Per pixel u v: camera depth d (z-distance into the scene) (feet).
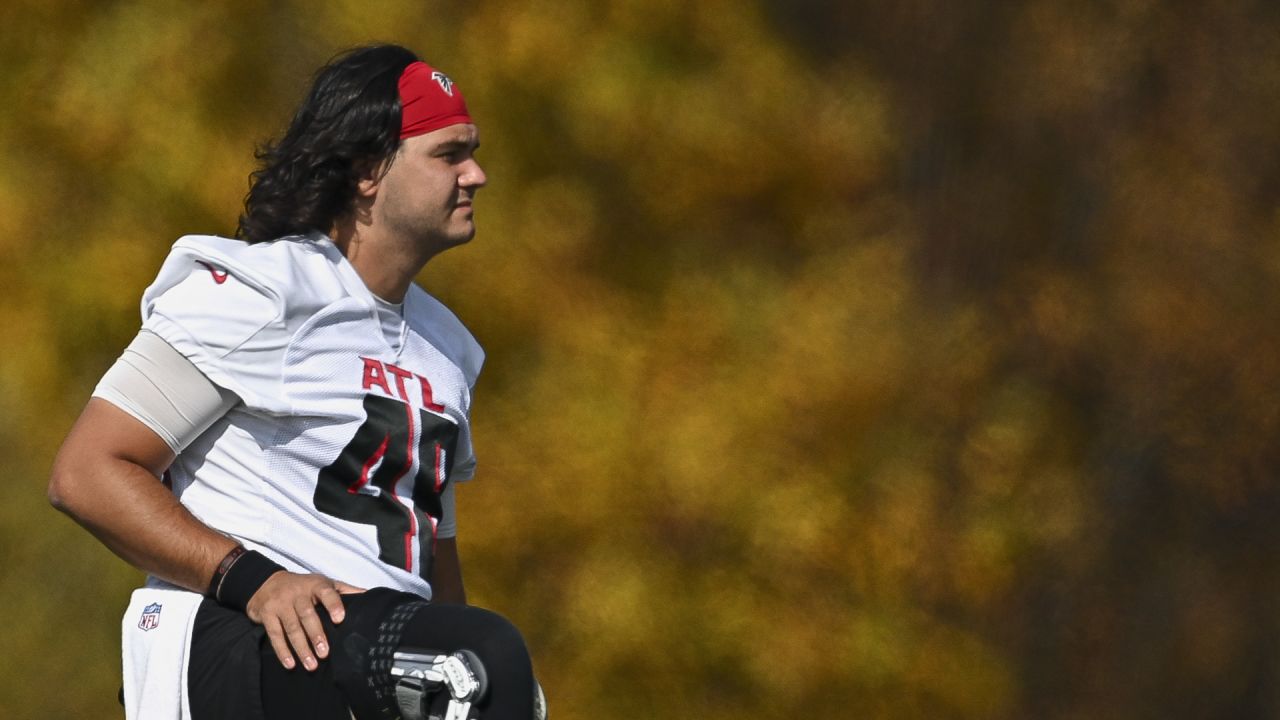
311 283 30.12
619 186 90.02
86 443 28.35
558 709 82.64
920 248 101.30
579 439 83.71
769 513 83.71
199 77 89.30
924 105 103.19
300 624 27.17
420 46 88.74
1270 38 106.52
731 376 86.53
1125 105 105.91
